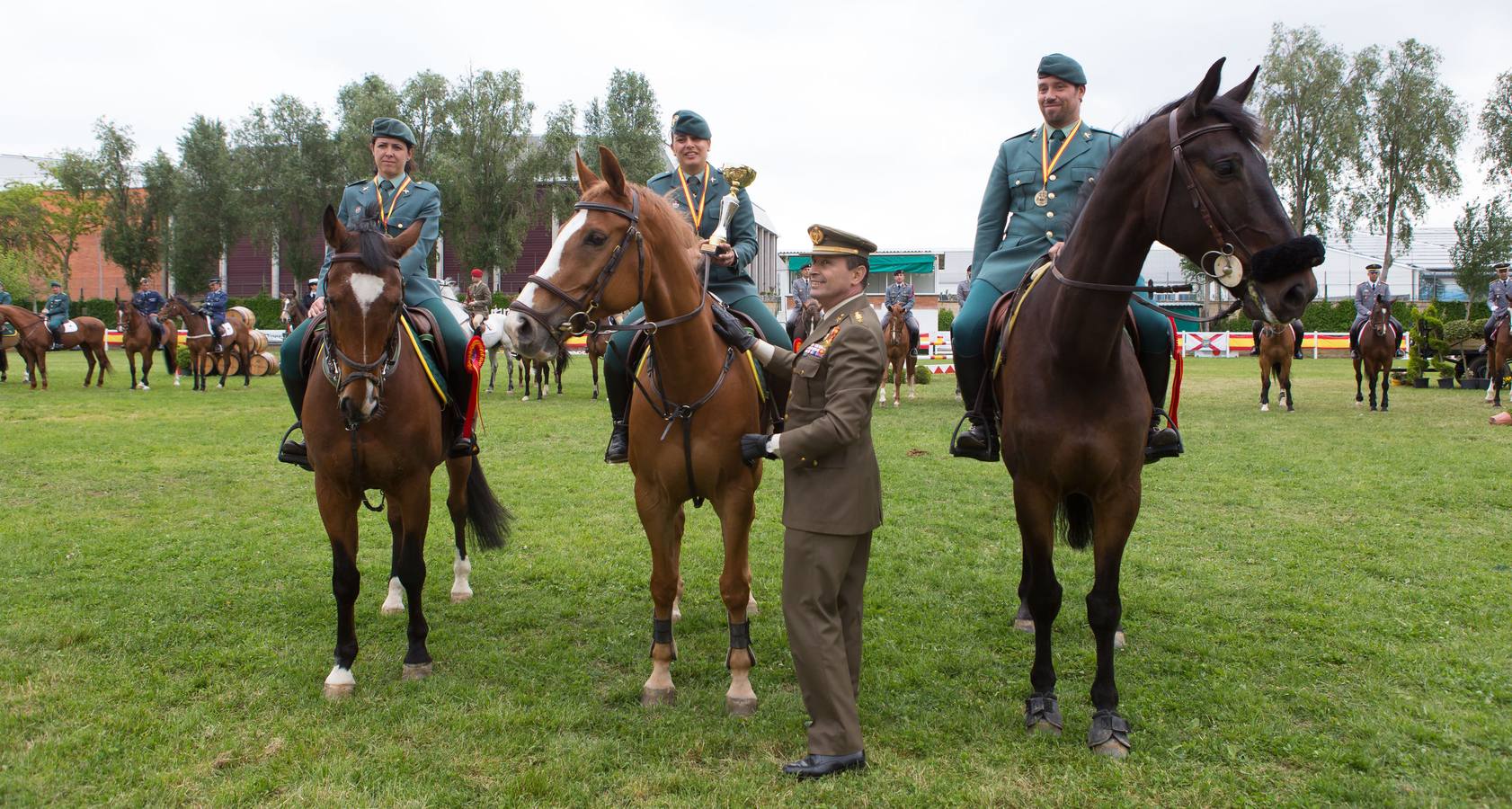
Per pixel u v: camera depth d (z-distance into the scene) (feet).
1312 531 22.58
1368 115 132.77
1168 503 25.93
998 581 18.98
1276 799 10.33
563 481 29.96
